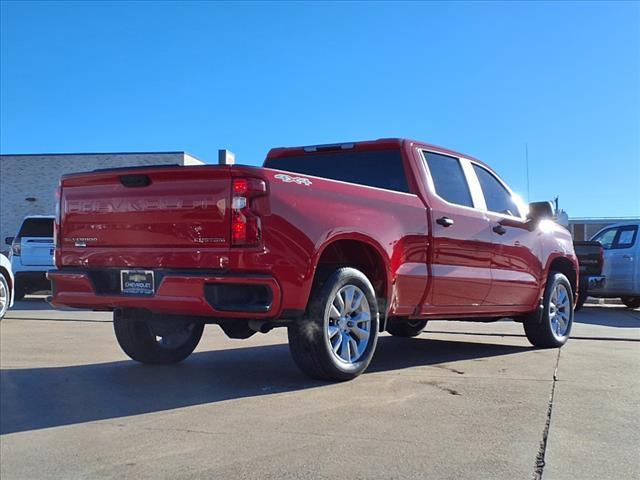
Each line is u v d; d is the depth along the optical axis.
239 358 6.82
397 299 5.81
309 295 5.04
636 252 13.61
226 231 4.75
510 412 4.58
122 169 5.23
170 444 3.88
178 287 4.82
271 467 3.51
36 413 4.56
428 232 6.11
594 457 3.68
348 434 4.04
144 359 6.26
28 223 15.14
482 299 6.79
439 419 4.39
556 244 8.07
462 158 7.07
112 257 5.20
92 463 3.60
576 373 6.06
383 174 6.45
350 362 5.45
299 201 4.97
